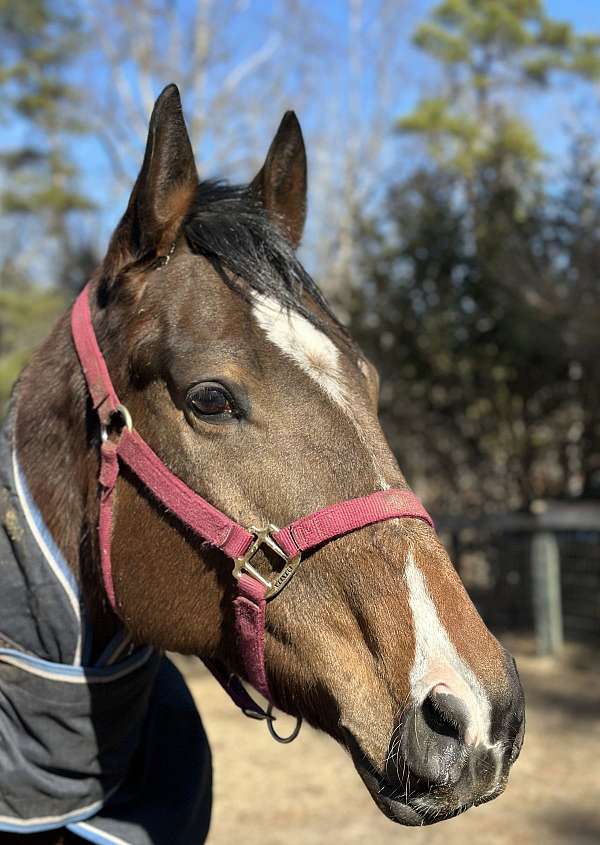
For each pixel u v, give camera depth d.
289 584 1.53
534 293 8.52
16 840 1.74
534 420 9.94
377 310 10.49
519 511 8.02
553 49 13.91
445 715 1.34
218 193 1.83
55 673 1.70
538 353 9.34
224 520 1.55
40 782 1.68
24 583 1.74
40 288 14.24
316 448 1.54
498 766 1.38
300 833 4.01
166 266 1.69
